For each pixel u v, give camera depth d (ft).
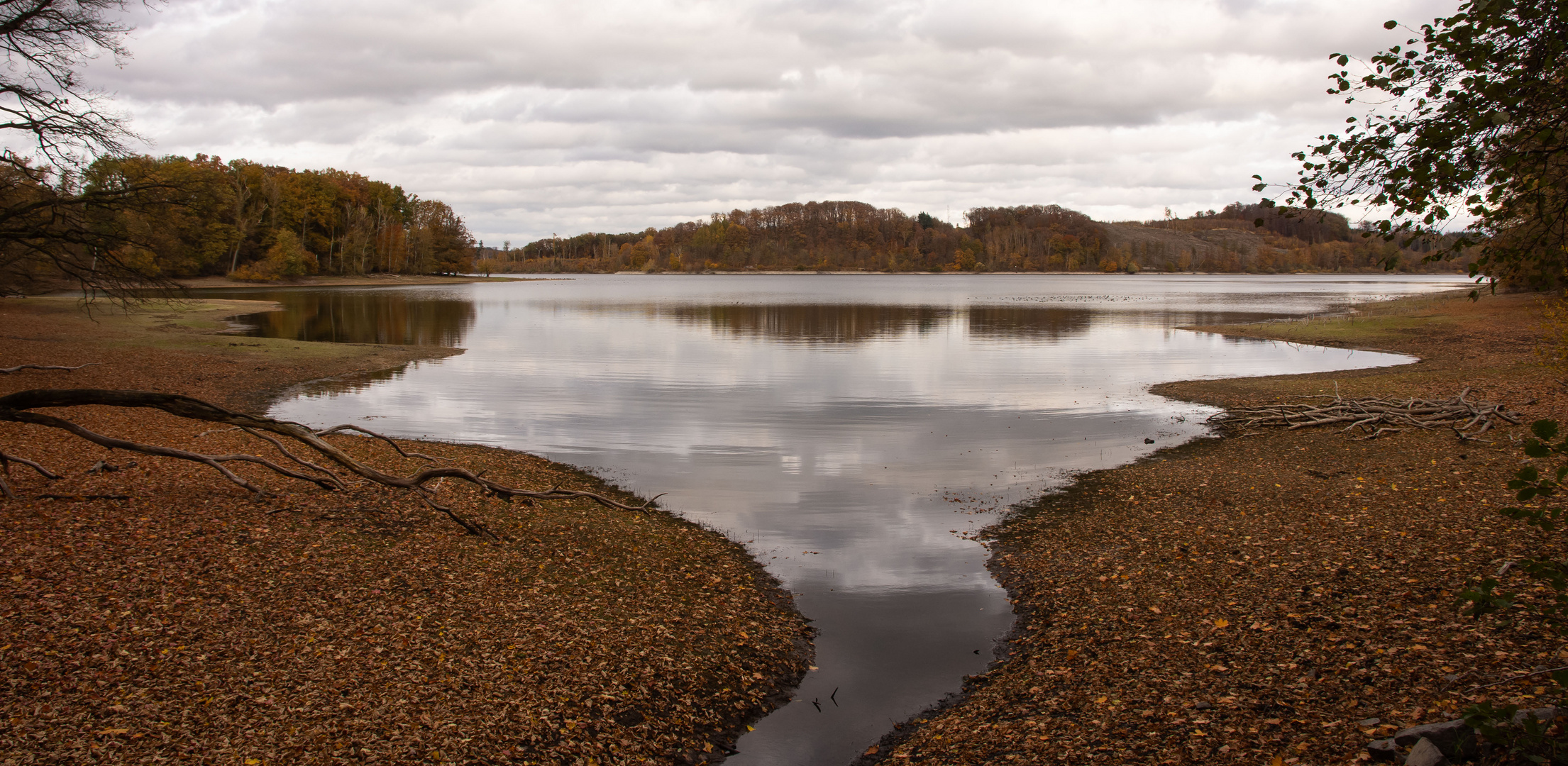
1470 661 23.07
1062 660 28.84
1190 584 33.73
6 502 37.42
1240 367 114.93
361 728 22.82
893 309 258.57
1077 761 21.88
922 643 31.89
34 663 24.08
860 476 56.65
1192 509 45.06
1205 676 25.61
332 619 28.96
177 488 42.68
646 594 34.78
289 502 41.81
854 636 32.53
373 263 437.99
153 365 100.17
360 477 48.49
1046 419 76.79
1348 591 30.35
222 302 235.61
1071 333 170.40
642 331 171.83
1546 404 65.36
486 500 46.88
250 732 22.13
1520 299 173.47
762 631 32.53
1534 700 19.80
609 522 44.75
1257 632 28.07
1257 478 50.96
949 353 132.87
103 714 22.21
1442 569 31.04
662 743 24.53
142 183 68.59
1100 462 59.67
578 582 35.19
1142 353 132.57
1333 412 68.13
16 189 67.67
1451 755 17.75
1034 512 47.75
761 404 85.71
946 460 61.21
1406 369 104.63
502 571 35.58
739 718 26.55
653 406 83.87
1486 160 17.71
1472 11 15.94
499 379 101.81
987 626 33.35
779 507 49.37
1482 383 80.89
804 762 24.13
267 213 350.64
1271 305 270.67
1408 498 42.60
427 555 36.47
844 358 126.31
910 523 46.44
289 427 39.50
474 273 650.84
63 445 51.52
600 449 64.85
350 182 429.38
